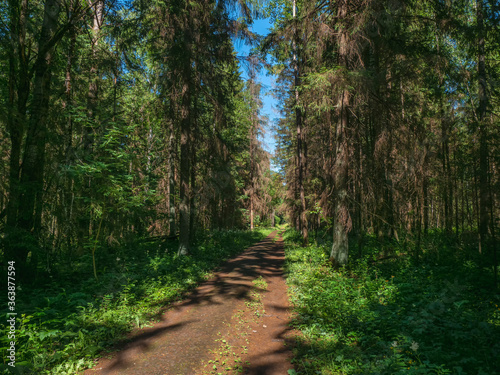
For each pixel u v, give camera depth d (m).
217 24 13.03
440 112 11.00
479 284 6.83
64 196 8.23
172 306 6.88
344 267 9.34
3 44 7.77
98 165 8.23
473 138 9.66
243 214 34.84
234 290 8.26
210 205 21.47
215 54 13.57
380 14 8.55
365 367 3.74
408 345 4.04
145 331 5.43
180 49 11.90
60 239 8.59
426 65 9.23
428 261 9.55
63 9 9.16
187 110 13.22
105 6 10.31
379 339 4.52
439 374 3.23
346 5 9.49
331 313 5.88
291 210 26.00
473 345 4.05
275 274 10.75
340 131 9.92
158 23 11.86
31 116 8.14
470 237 10.66
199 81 13.66
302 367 4.14
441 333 4.41
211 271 11.05
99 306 6.23
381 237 10.99
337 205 9.95
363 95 9.11
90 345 4.57
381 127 10.08
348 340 4.70
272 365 4.27
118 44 11.39
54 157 8.23
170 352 4.61
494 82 10.20
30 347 4.26
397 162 11.30
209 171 17.41
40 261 8.59
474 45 9.99
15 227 7.22
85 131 9.62
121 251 11.21
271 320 6.13
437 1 9.45
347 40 9.12
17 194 7.42
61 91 9.95
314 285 7.95
